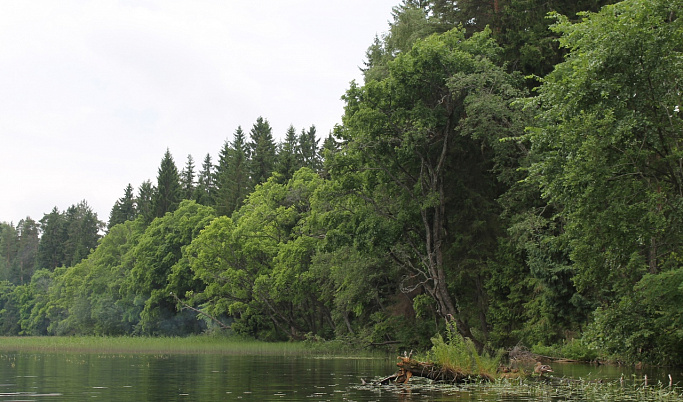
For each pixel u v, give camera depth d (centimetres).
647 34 1703
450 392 1439
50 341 5491
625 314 1997
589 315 2748
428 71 3180
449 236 3562
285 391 1447
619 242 1858
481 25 3931
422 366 1688
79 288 9212
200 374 2041
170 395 1358
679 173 1858
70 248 13738
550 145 1948
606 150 1769
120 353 3969
